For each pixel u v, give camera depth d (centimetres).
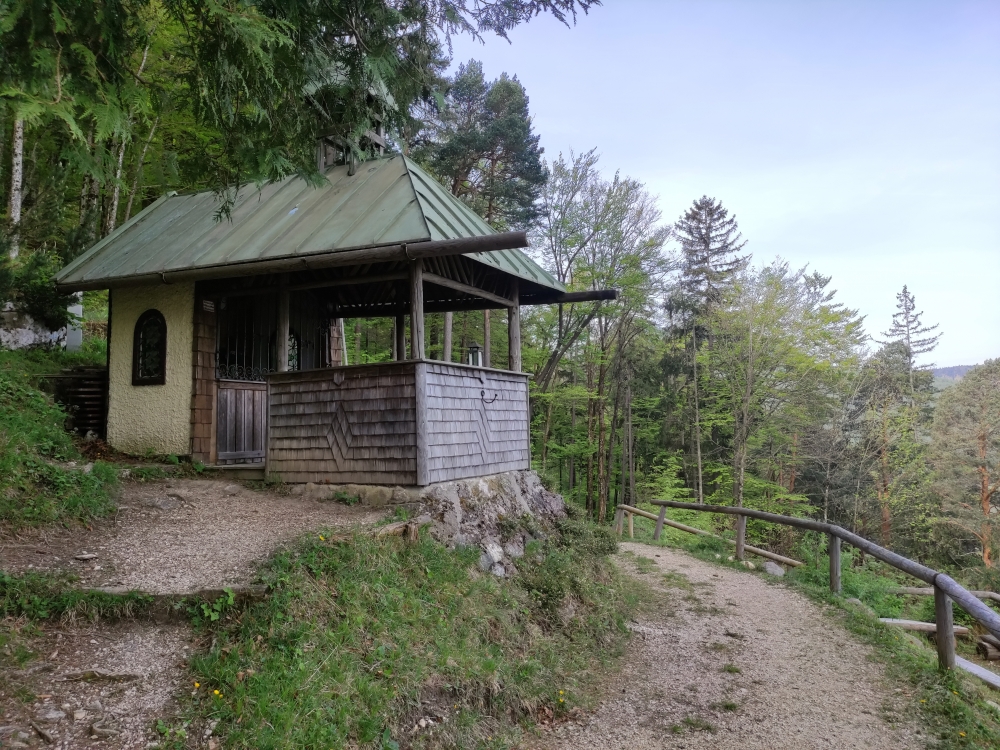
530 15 518
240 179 503
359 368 715
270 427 769
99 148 380
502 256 891
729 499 2573
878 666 606
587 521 972
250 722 330
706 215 3188
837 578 864
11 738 296
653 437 2967
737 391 2369
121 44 371
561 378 2728
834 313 2208
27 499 553
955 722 491
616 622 693
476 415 798
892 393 2816
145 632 406
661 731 475
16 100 303
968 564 2388
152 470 779
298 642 400
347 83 542
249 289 834
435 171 2200
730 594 864
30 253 1192
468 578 592
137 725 323
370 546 535
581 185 2055
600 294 998
